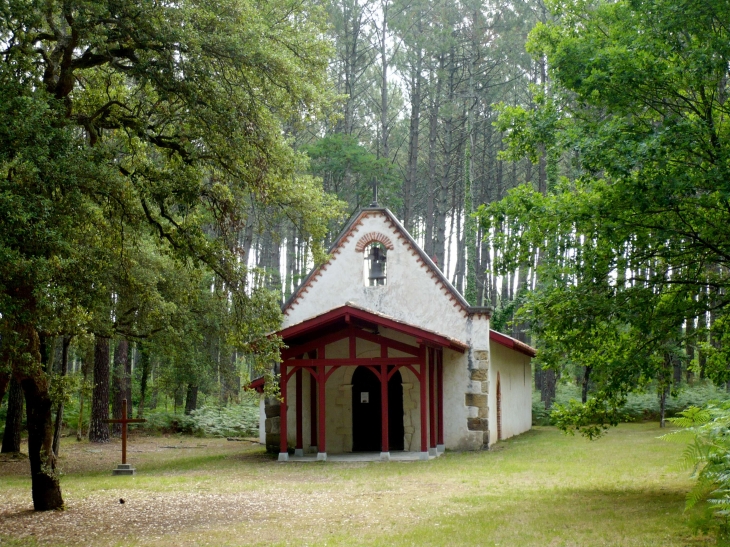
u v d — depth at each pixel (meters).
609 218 12.41
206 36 12.12
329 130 50.41
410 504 13.10
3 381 18.48
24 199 9.38
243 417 34.31
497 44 47.50
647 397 34.53
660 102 12.55
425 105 53.75
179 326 24.08
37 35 11.97
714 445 7.85
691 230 12.48
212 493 15.16
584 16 15.10
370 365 21.31
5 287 9.59
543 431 32.22
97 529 11.50
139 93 14.87
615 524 10.14
